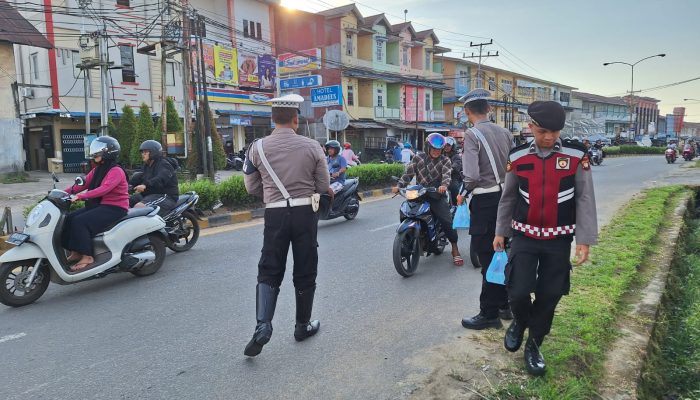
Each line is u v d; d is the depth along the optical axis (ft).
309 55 105.70
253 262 22.93
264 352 13.01
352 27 115.14
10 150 62.90
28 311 16.83
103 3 79.71
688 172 67.97
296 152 12.40
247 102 98.43
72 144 79.41
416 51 139.95
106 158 19.39
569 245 10.31
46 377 11.93
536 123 9.89
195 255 24.56
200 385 11.35
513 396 9.87
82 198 18.44
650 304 14.84
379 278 19.90
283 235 12.46
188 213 25.66
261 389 11.09
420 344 13.12
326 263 22.43
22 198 46.37
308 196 12.61
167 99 72.59
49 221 17.57
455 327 14.26
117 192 19.60
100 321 15.66
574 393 9.71
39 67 77.71
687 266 22.07
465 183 13.93
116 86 82.28
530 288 10.39
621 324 13.37
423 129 130.21
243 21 101.65
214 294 18.22
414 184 22.02
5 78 62.59
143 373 12.01
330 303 16.84
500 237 11.06
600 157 93.40
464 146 14.02
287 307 16.48
